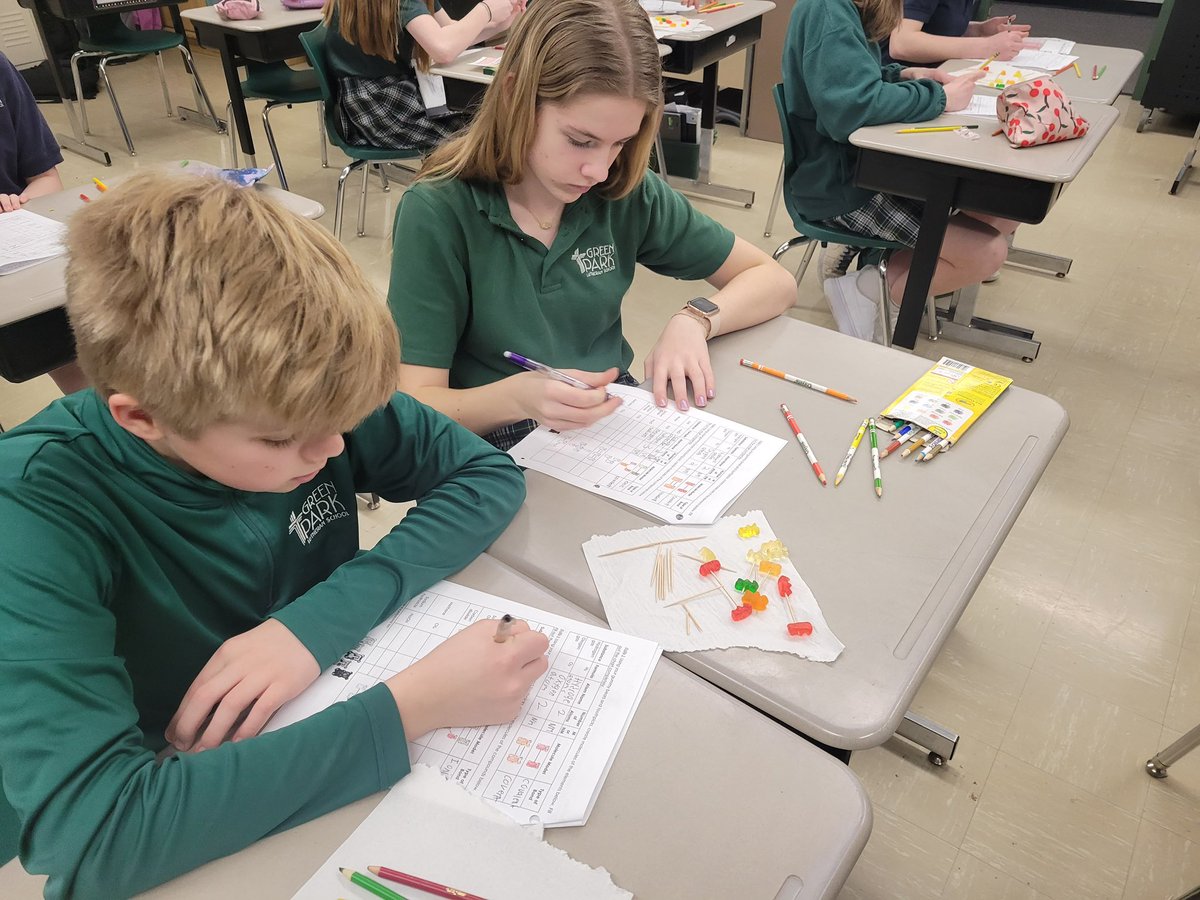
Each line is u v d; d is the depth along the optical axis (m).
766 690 0.76
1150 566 1.90
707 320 1.29
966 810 1.43
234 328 0.58
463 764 0.68
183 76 5.42
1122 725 1.57
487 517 0.92
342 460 0.95
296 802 0.63
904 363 1.26
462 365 1.36
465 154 1.18
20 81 2.09
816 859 0.62
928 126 2.18
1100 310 2.88
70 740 0.60
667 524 0.95
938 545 0.92
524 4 3.07
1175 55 4.08
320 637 0.76
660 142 3.60
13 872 0.85
